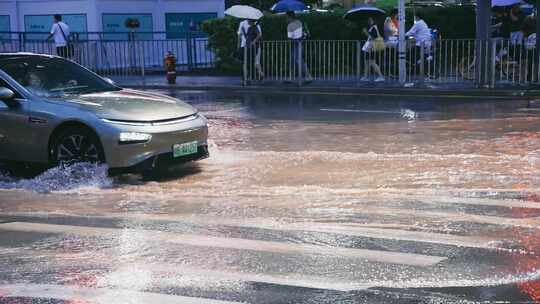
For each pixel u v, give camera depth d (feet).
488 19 67.72
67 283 18.53
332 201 26.89
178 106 32.58
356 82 69.92
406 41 68.59
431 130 43.04
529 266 19.25
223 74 86.07
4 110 31.96
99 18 90.99
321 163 33.91
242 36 73.82
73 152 30.86
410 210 25.44
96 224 24.45
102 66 83.92
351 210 25.58
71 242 22.27
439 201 26.66
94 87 34.35
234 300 17.12
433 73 68.08
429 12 84.89
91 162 30.53
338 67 70.79
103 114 30.30
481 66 65.05
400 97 62.28
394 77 69.92
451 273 18.79
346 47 70.08
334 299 17.08
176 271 19.30
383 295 17.29
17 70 32.91
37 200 28.25
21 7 96.63
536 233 22.41
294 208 26.02
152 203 27.32
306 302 16.93
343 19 79.92
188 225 24.04
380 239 22.00
